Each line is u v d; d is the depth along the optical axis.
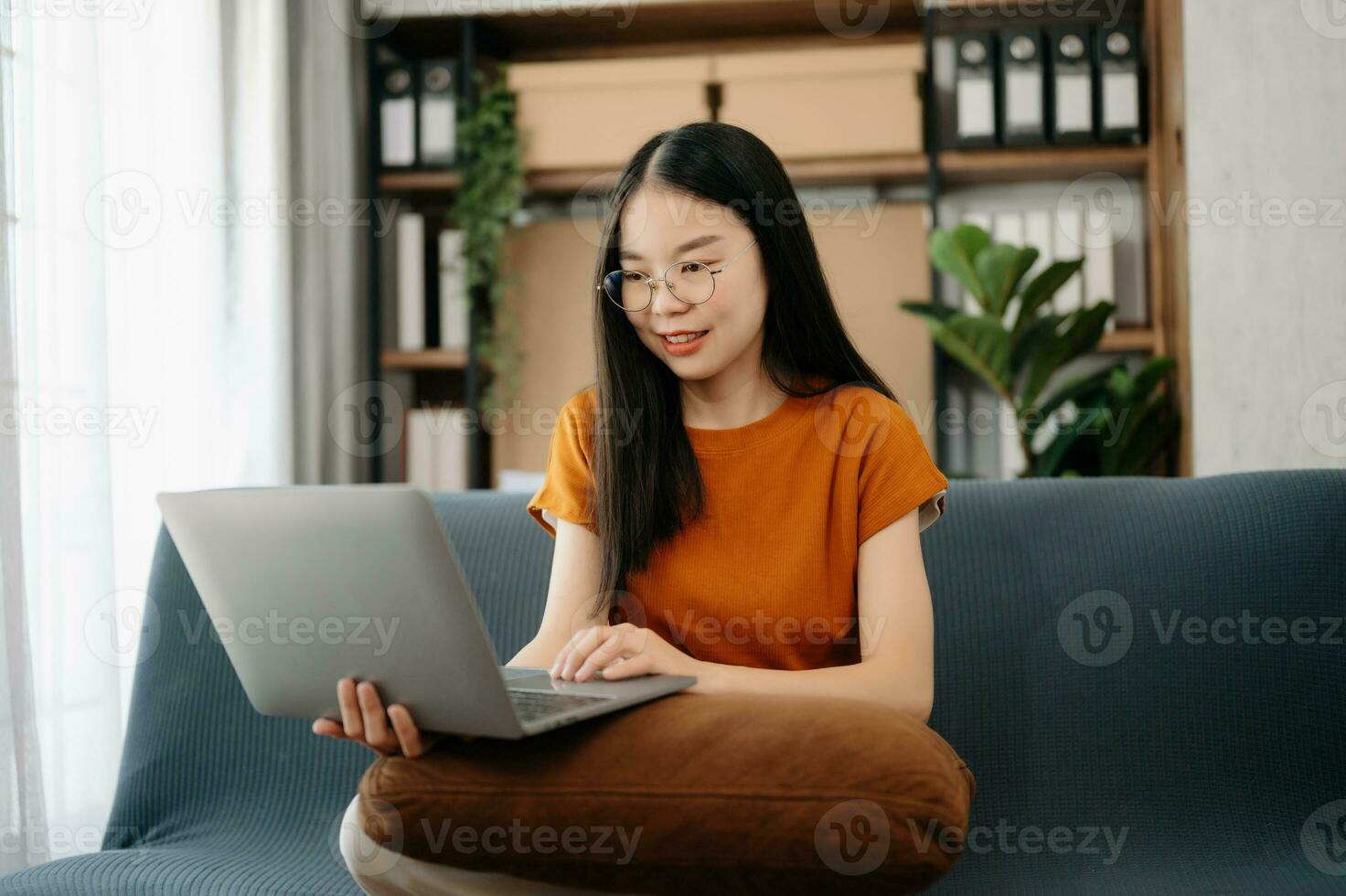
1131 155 3.14
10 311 1.70
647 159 1.16
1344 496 1.29
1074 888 1.08
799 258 1.20
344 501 0.78
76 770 1.96
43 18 1.96
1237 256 2.36
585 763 0.77
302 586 0.83
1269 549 1.28
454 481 3.38
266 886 1.11
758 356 1.22
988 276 2.88
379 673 0.82
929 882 0.72
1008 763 1.26
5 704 1.64
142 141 2.30
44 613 1.90
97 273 2.03
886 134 3.26
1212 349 2.38
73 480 1.98
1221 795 1.21
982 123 3.19
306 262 2.98
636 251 1.13
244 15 2.73
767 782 0.73
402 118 3.37
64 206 1.99
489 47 3.69
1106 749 1.25
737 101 3.31
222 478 2.61
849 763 0.73
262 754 1.37
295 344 2.94
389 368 3.56
